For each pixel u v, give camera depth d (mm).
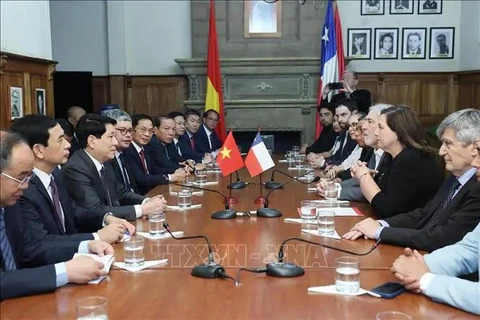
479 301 1460
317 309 1504
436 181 2693
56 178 2633
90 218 2721
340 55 7609
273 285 1699
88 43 8273
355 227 2312
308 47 7969
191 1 7969
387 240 2156
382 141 2803
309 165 5145
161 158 5020
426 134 2803
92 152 3078
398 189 2666
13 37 4449
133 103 8297
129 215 2732
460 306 1499
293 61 7723
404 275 1637
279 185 3682
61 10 8219
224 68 7871
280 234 2350
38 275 1648
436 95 8078
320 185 3367
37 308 1527
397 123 2750
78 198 2865
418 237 2092
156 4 8195
